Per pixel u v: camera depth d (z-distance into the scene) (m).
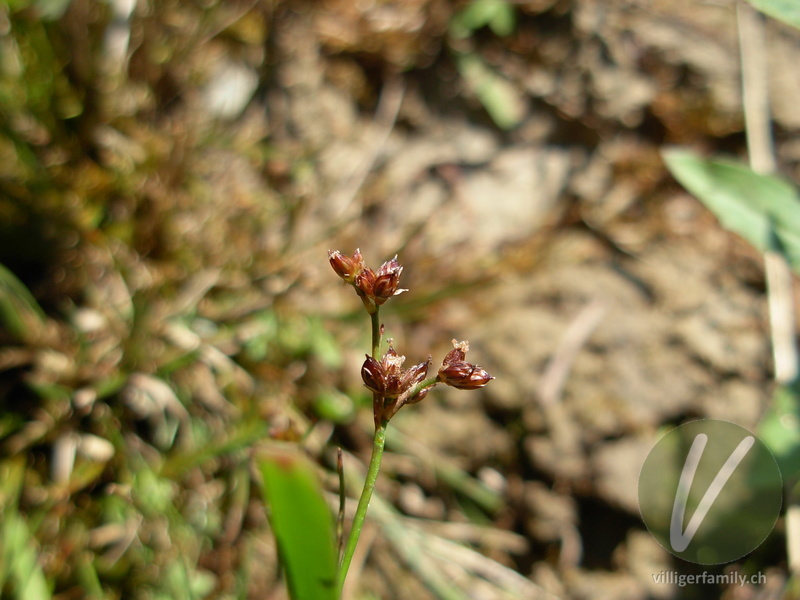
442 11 0.16
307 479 0.08
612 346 0.14
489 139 0.16
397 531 0.13
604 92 0.16
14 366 0.13
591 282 0.15
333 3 0.16
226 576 0.13
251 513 0.13
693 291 0.14
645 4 0.17
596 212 0.15
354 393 0.14
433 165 0.16
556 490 0.13
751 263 0.15
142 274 0.14
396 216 0.16
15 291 0.13
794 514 0.13
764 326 0.14
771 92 0.16
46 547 0.12
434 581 0.13
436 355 0.14
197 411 0.13
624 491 0.13
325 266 0.15
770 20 0.17
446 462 0.14
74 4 0.14
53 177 0.13
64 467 0.12
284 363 0.14
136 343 0.13
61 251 0.13
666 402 0.13
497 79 0.17
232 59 0.15
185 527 0.12
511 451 0.14
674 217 0.15
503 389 0.14
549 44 0.17
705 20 0.17
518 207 0.16
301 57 0.16
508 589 0.13
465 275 0.15
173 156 0.14
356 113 0.16
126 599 0.12
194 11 0.15
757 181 0.12
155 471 0.13
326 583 0.08
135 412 0.13
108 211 0.14
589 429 0.13
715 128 0.16
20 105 0.13
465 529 0.13
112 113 0.14
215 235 0.14
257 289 0.14
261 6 0.16
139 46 0.14
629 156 0.16
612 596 0.13
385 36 0.16
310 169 0.15
